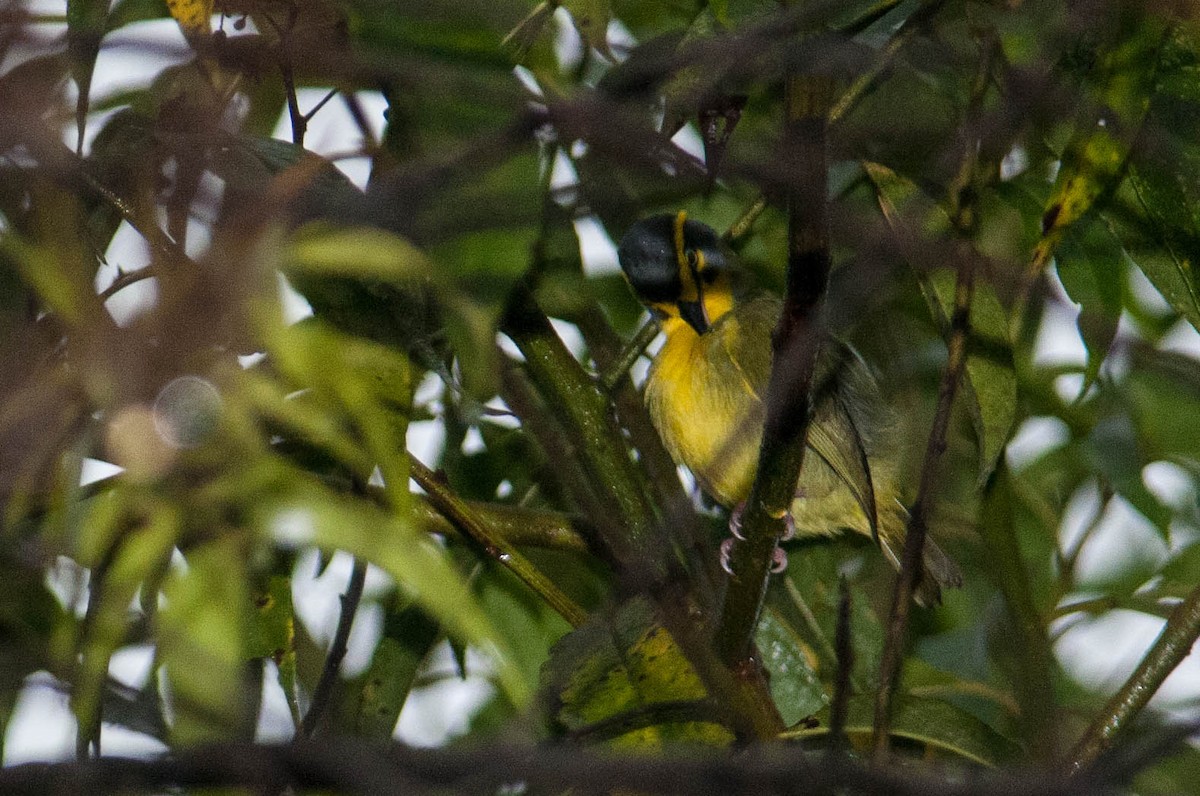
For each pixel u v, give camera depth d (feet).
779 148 19.36
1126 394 33.55
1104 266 26.45
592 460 27.81
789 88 18.39
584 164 30.68
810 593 34.09
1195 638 24.94
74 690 17.90
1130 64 24.07
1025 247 30.68
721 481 36.45
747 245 34.83
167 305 14.25
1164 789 27.04
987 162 29.96
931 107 30.01
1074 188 24.71
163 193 20.56
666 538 24.39
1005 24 23.91
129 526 16.47
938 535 37.22
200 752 14.30
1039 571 36.88
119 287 20.25
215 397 14.15
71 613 17.72
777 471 22.82
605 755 14.51
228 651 13.76
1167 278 26.30
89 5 22.77
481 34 19.13
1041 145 31.65
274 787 14.61
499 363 20.66
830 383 35.24
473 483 31.86
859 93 27.63
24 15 18.07
